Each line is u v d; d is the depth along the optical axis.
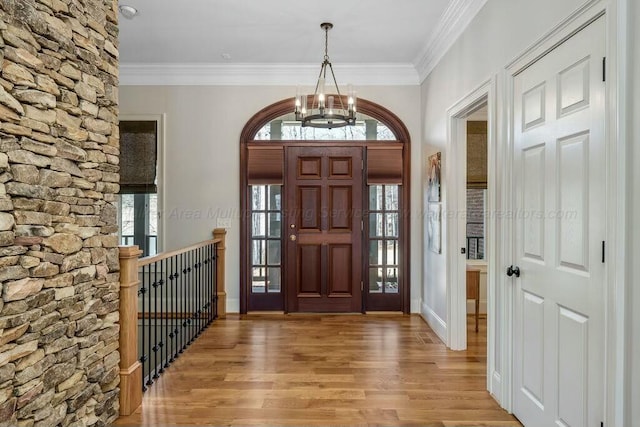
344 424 2.28
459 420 2.33
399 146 4.65
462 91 3.18
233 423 2.29
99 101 2.16
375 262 4.74
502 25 2.47
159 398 2.57
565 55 1.85
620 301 1.50
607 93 1.56
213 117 4.67
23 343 1.65
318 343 3.63
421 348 3.50
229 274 4.70
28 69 1.68
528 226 2.20
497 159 2.53
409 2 3.15
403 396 2.61
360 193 4.68
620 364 1.50
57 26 1.84
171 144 4.66
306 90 3.29
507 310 2.43
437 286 3.89
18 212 1.63
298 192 4.68
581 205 1.75
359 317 4.53
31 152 1.69
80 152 1.99
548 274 2.01
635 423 1.45
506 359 2.43
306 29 3.65
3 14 1.56
